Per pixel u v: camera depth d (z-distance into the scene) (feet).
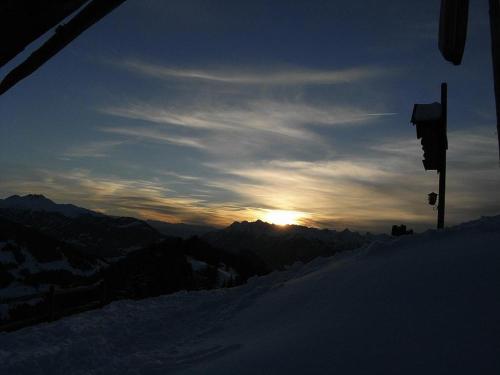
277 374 13.67
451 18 10.89
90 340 25.71
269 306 25.53
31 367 21.84
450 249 22.57
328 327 16.42
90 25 4.86
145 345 25.43
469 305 14.60
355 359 13.04
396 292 18.12
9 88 5.71
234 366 15.49
